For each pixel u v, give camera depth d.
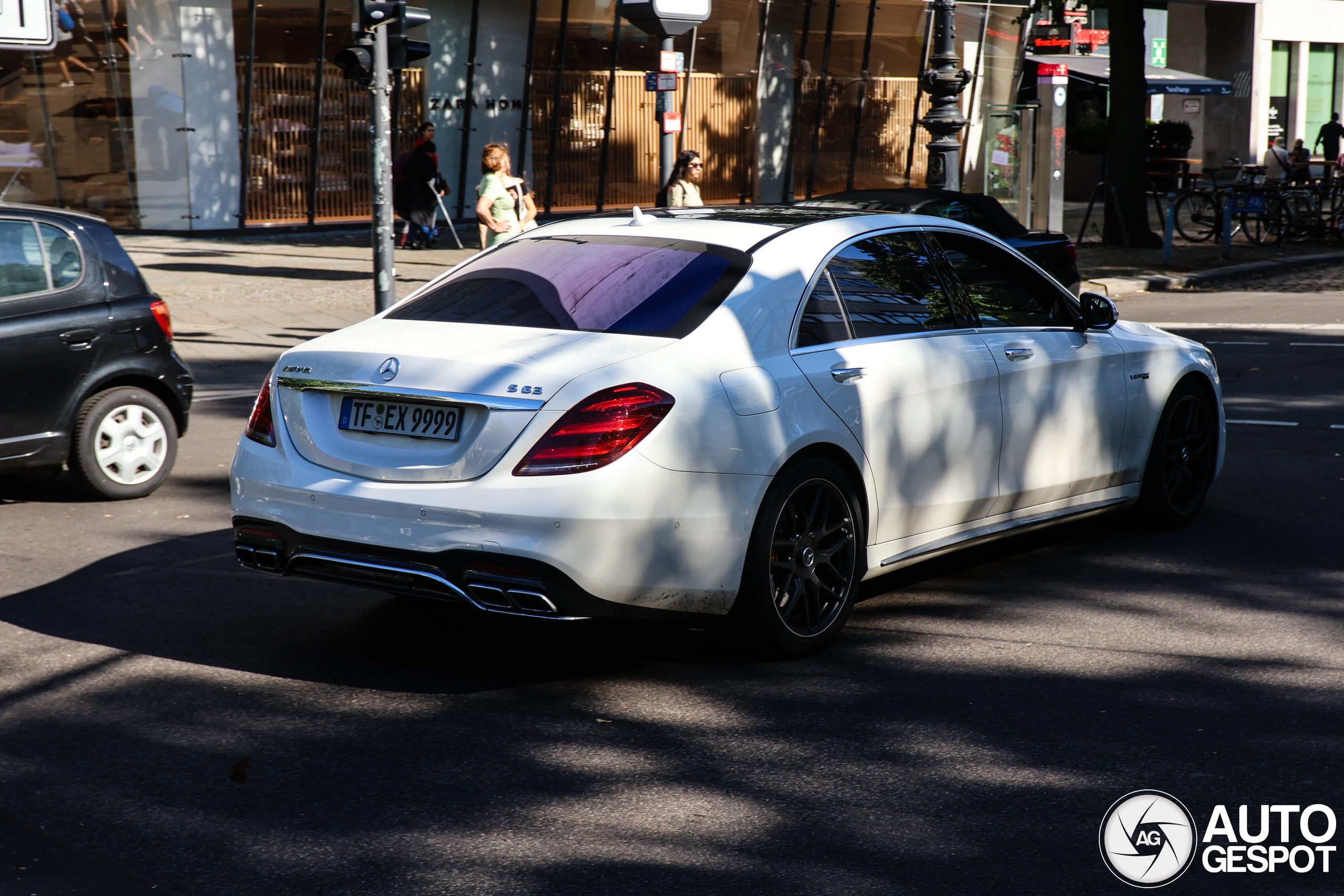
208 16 23.61
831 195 13.12
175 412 8.19
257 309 16.64
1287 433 9.34
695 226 5.41
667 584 4.57
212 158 24.02
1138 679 4.81
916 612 5.64
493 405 4.48
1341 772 4.02
